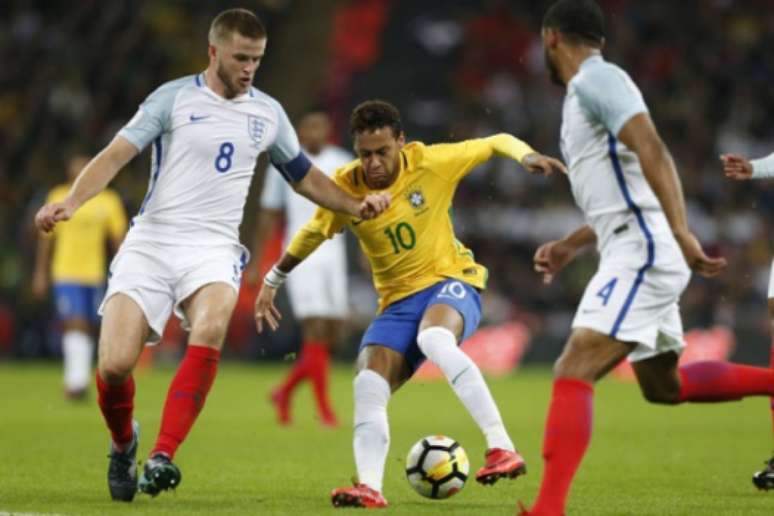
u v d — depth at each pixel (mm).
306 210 46812
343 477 30922
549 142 97875
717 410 55844
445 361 26141
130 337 25328
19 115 98188
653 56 104062
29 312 85062
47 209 24594
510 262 88812
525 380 73250
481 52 106500
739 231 90750
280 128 26625
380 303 28188
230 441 40031
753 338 76062
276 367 82312
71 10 106250
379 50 111062
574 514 24453
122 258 26156
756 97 102188
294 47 96188
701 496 27531
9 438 40062
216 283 25797
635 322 21750
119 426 25734
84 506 25094
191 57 102375
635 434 43969
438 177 27688
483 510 24672
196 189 26094
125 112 99500
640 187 22156
